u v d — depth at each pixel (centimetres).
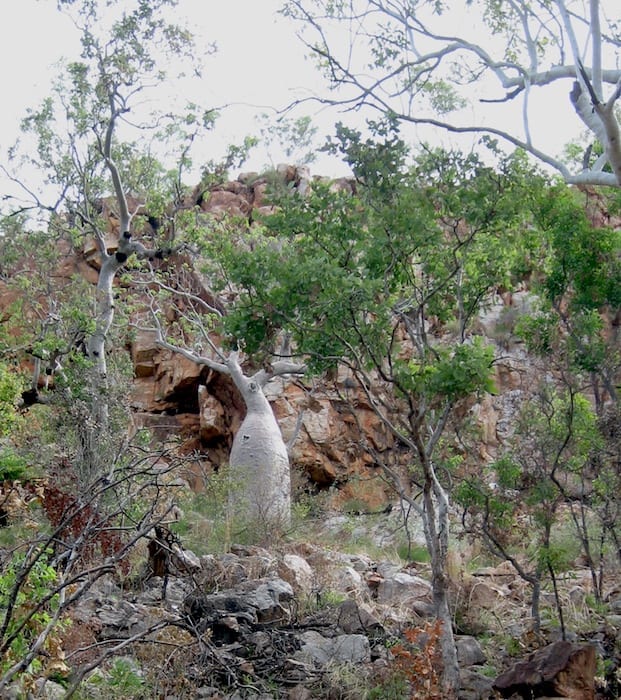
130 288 2392
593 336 1149
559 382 1118
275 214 986
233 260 922
